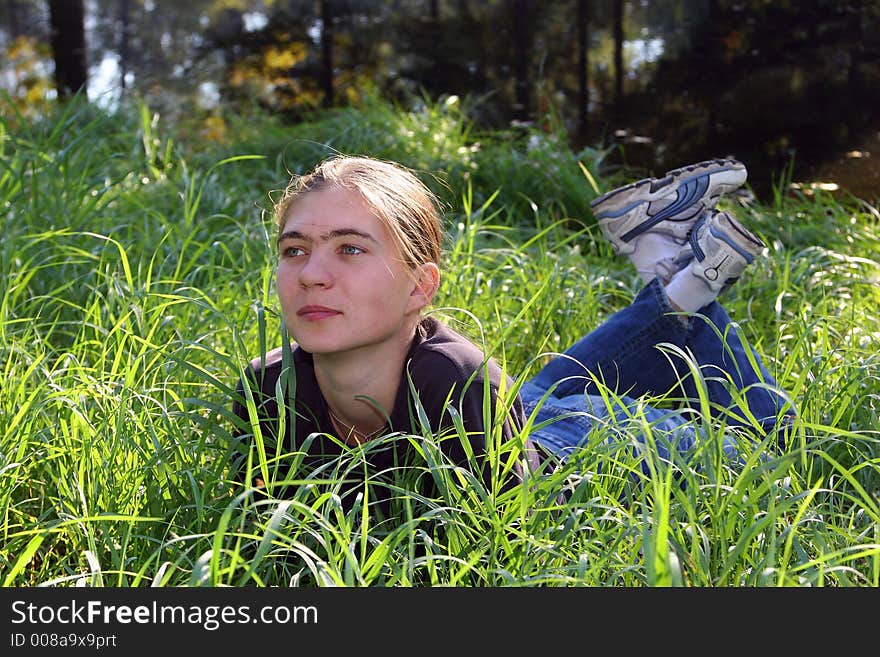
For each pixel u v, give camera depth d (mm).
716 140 8031
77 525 2061
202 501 2039
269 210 4824
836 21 8461
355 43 9719
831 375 2891
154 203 4770
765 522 1762
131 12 10320
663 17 8953
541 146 6430
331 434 2234
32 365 2527
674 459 2078
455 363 2113
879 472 2326
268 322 3189
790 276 4230
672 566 1542
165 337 3074
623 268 4840
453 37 9453
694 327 2865
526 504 1875
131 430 2244
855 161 7371
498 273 4023
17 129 5859
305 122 7715
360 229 2012
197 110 9031
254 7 10070
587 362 2854
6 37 10586
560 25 9219
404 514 2119
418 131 6754
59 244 3770
